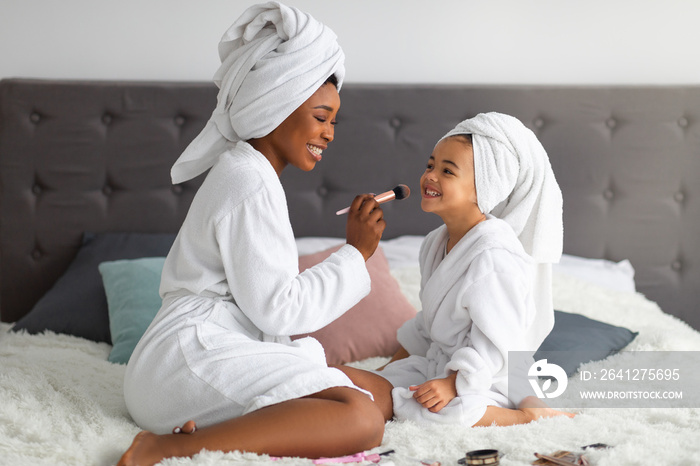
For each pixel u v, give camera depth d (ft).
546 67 10.40
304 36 5.66
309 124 5.75
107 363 7.14
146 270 8.33
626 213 10.11
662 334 7.53
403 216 10.01
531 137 6.27
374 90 9.93
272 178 5.59
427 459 4.74
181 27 10.10
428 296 6.23
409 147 9.98
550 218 6.37
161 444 4.55
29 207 9.75
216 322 5.33
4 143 9.66
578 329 7.41
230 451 4.62
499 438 5.07
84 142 9.73
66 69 10.07
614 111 10.04
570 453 4.69
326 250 8.36
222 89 5.86
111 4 10.02
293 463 4.53
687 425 5.46
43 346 7.84
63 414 5.26
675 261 10.20
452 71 10.36
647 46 10.39
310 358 5.46
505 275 5.84
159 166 9.82
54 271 9.80
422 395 5.56
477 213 6.23
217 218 5.36
